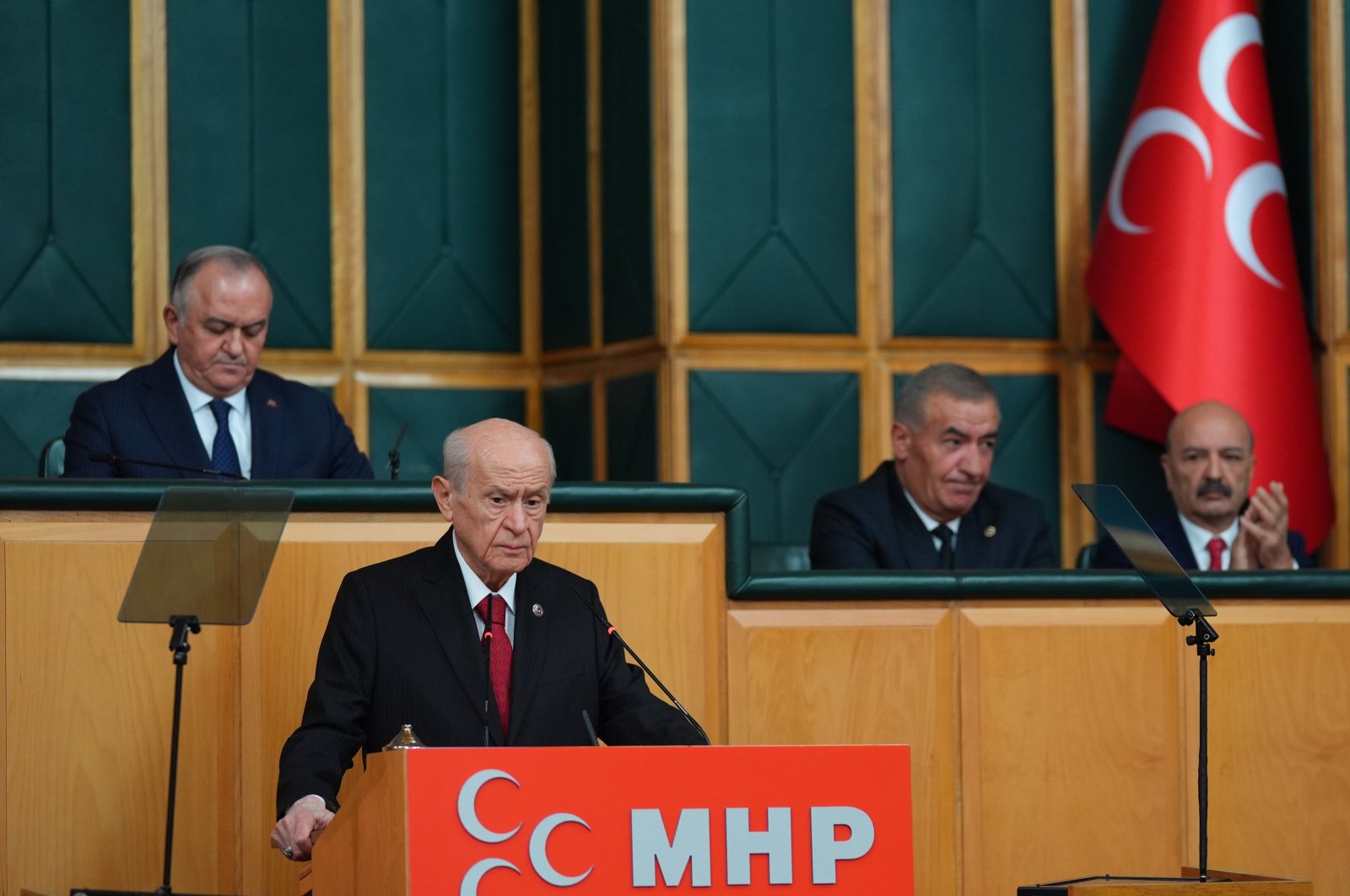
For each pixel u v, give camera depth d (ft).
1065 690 46.24
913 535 52.49
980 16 70.64
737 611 45.03
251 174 71.61
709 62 68.03
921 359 70.13
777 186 68.64
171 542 35.09
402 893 29.94
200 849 41.42
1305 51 69.46
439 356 74.08
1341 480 68.85
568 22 73.20
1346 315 68.90
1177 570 38.86
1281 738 47.47
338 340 72.69
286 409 50.29
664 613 44.37
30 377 68.64
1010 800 45.75
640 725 39.60
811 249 68.95
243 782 41.78
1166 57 69.31
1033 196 71.05
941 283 70.13
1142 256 68.23
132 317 69.97
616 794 31.22
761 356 68.64
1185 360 67.26
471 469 38.83
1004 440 70.59
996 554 52.90
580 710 39.58
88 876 40.78
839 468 69.21
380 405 73.00
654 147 67.77
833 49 69.26
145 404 48.47
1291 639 47.70
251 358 49.21
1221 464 56.75
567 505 43.88
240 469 49.26
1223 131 68.54
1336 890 47.42
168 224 70.44
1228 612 47.60
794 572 45.39
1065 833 45.93
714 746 32.12
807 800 32.22
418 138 74.02
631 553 44.29
